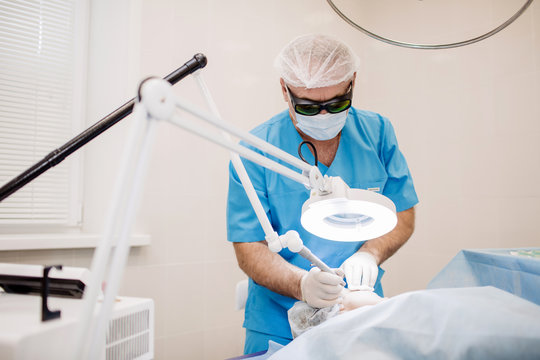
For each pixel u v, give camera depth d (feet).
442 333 2.06
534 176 7.75
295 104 4.02
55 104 7.14
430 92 9.28
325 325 2.41
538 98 7.77
